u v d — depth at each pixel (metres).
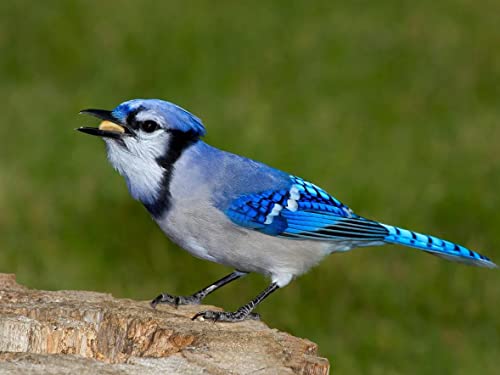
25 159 14.77
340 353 10.77
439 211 13.49
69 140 15.36
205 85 17.20
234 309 11.27
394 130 15.82
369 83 17.38
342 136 15.53
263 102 16.59
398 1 20.47
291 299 11.54
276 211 7.66
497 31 19.12
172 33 18.88
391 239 8.15
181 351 6.20
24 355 5.83
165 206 7.52
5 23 19.14
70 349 6.52
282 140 15.26
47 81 17.36
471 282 12.04
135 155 7.46
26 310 6.75
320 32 19.11
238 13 19.92
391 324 11.31
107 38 18.67
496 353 10.94
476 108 16.61
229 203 7.51
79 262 12.18
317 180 14.12
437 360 10.75
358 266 12.22
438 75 17.66
